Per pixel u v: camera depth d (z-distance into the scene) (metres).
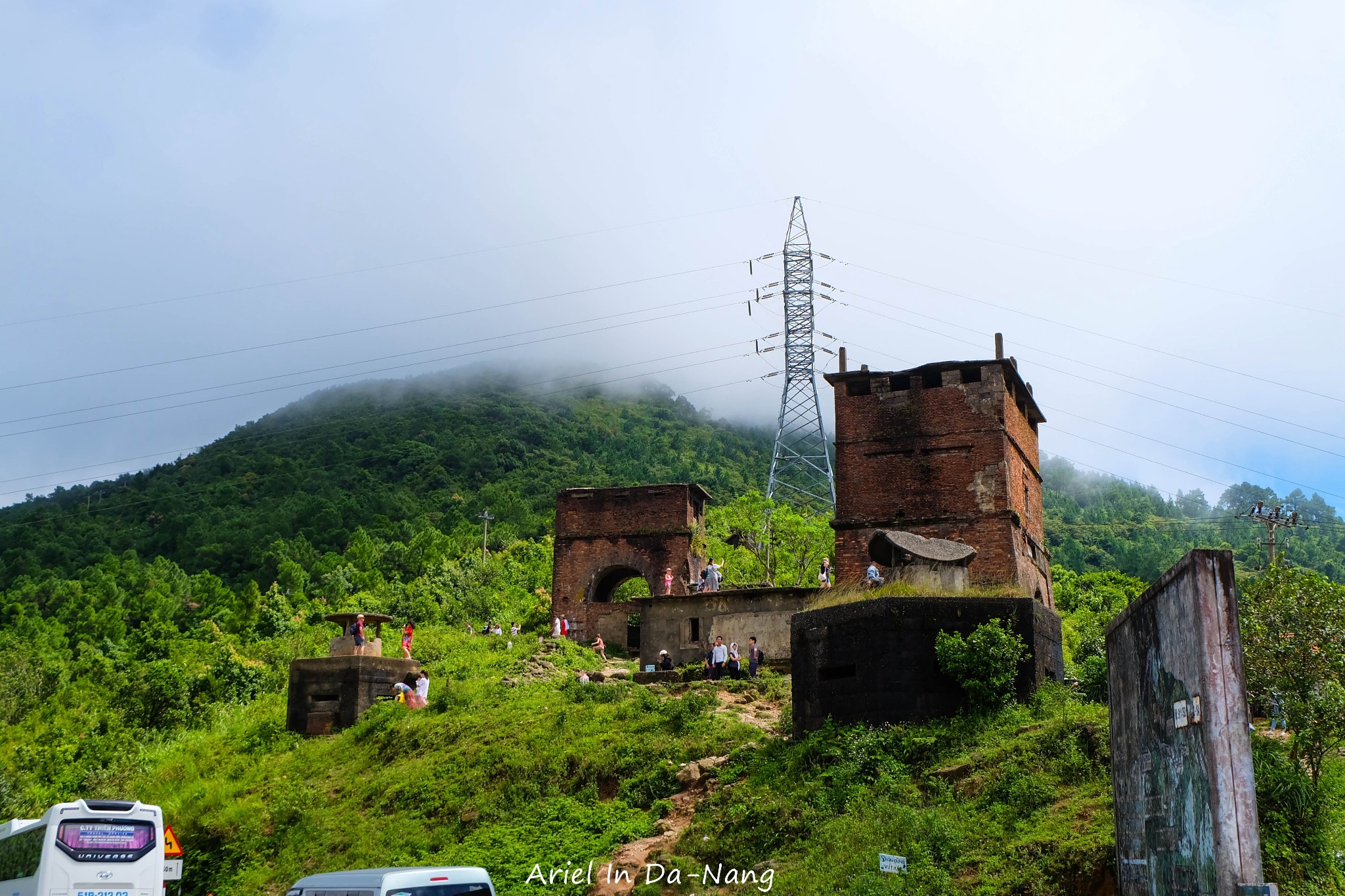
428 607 63.78
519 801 25.17
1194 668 11.18
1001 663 22.70
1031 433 36.38
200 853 26.64
